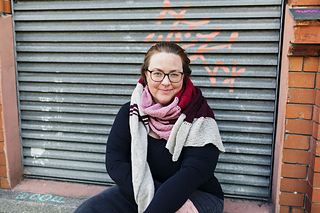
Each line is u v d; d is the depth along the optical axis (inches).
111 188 73.6
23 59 105.4
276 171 89.4
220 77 94.0
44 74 105.7
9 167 105.3
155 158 69.0
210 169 64.4
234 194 98.4
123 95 102.0
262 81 91.1
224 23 90.4
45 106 107.2
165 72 66.5
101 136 105.0
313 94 79.1
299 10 76.0
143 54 98.1
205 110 68.7
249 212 91.3
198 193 68.8
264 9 87.4
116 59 99.7
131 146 67.7
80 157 107.6
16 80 107.1
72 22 100.2
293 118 81.5
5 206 99.2
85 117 105.1
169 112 66.1
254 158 95.0
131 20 96.2
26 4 101.6
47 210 96.5
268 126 92.8
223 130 95.9
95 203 67.4
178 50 68.1
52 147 108.7
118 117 74.5
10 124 105.2
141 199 64.3
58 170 110.7
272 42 88.7
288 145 83.0
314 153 78.1
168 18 93.2
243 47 90.7
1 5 98.9
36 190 105.7
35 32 103.7
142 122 70.3
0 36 98.8
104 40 98.9
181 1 91.6
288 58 79.6
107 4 96.3
